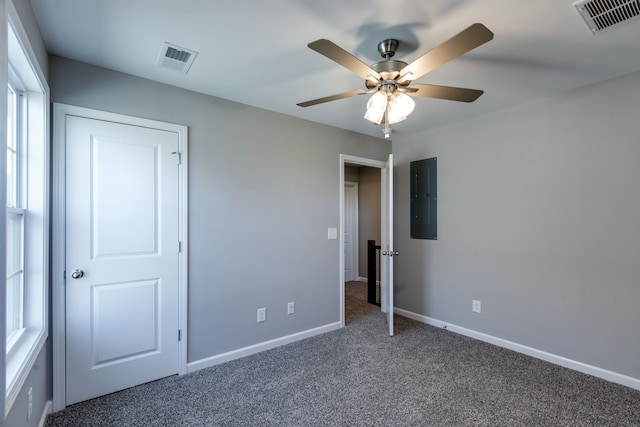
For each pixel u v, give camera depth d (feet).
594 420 6.30
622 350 7.55
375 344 10.07
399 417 6.41
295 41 6.08
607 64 6.95
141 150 7.61
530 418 6.37
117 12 5.19
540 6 5.00
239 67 7.11
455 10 5.13
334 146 11.47
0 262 3.45
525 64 6.93
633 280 7.41
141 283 7.60
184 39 6.01
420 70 5.21
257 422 6.28
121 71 7.30
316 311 10.92
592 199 8.02
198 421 6.31
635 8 5.05
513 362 8.77
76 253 6.80
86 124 6.93
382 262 13.66
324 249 11.17
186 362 8.21
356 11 5.16
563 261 8.53
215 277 8.72
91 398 6.97
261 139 9.64
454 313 11.16
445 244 11.43
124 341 7.38
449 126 11.34
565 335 8.49
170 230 8.00
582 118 8.18
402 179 13.01
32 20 5.08
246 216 9.32
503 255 9.81
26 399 5.01
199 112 8.48
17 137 5.65
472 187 10.64
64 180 6.66
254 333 9.45
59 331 6.58
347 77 7.63
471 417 6.40
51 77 6.54
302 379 7.90
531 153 9.16
